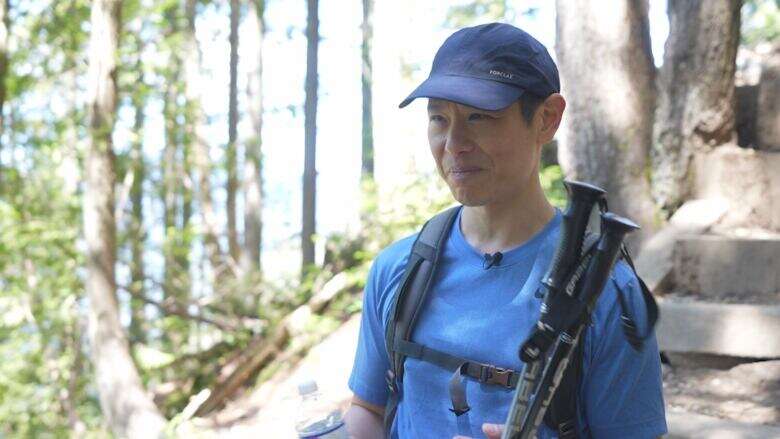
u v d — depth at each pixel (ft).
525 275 4.51
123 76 28.40
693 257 13.89
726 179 14.94
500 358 4.42
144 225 36.60
